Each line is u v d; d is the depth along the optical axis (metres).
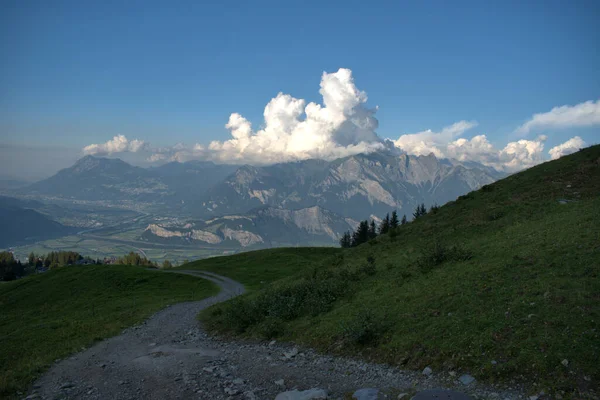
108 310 48.97
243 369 17.02
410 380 13.30
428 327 16.38
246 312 27.66
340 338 18.95
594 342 11.78
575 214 26.48
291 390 13.45
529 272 18.52
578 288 15.26
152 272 83.19
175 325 33.53
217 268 94.19
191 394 13.85
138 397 13.98
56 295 69.25
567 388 10.49
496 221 33.72
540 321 13.78
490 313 15.64
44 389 15.94
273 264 93.19
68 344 26.61
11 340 30.83
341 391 13.20
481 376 12.25
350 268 34.81
